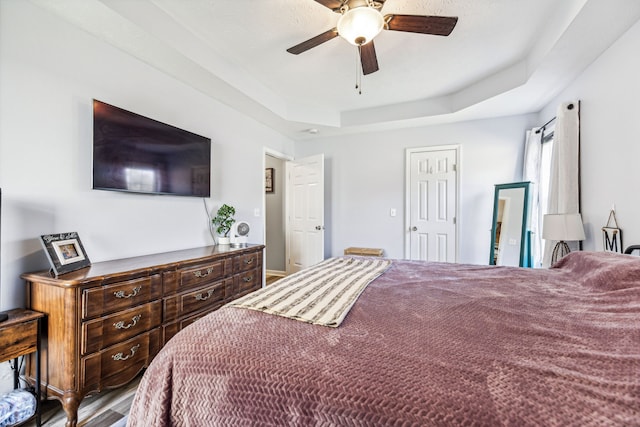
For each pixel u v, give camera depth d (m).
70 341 1.41
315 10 1.95
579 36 1.91
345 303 1.23
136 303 1.70
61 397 1.43
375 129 4.07
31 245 1.62
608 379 0.67
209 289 2.27
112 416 1.57
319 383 0.72
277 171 5.11
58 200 1.73
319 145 4.56
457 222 3.76
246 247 2.80
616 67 1.97
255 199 3.67
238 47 2.41
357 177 4.32
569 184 2.46
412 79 3.00
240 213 3.39
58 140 1.73
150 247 2.31
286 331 0.97
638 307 1.06
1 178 1.51
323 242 4.19
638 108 1.77
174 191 2.42
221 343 0.90
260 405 0.75
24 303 1.58
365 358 0.80
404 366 0.76
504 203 3.46
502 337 0.92
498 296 1.35
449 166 3.81
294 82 3.09
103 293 1.53
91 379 1.48
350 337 0.93
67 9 1.65
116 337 1.59
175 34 2.05
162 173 2.31
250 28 2.15
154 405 0.85
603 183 2.12
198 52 2.26
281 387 0.74
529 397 0.62
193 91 2.70
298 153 4.71
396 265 2.13
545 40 2.16
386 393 0.67
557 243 2.52
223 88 2.70
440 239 3.86
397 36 2.26
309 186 4.40
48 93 1.68
